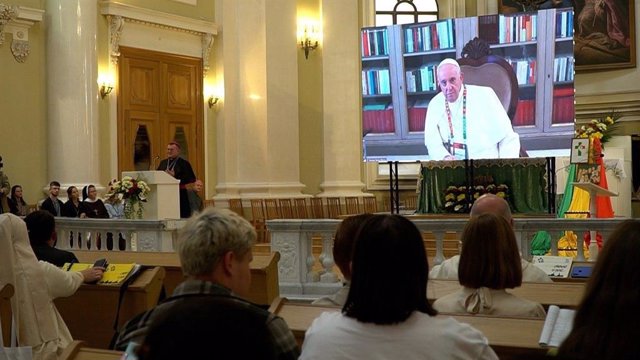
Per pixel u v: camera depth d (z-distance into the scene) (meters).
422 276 2.60
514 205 12.91
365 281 2.56
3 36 12.88
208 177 16.22
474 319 3.60
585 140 11.36
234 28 16.42
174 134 15.54
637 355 1.98
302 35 16.84
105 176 14.20
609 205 11.62
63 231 10.46
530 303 3.79
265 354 1.80
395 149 13.58
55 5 13.48
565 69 12.57
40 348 5.09
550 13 12.57
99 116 14.09
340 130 16.94
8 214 5.12
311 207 16.41
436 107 13.25
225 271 2.94
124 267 5.60
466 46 13.02
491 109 12.97
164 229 9.72
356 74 17.09
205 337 1.75
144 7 14.92
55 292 5.21
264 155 16.27
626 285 2.05
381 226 2.58
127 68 14.62
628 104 17.44
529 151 12.84
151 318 2.86
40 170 13.45
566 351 2.07
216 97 16.33
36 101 13.40
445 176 13.39
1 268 5.04
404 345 2.51
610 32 17.55
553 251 7.95
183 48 15.71
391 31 13.42
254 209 15.58
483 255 3.79
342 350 2.54
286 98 16.41
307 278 8.52
